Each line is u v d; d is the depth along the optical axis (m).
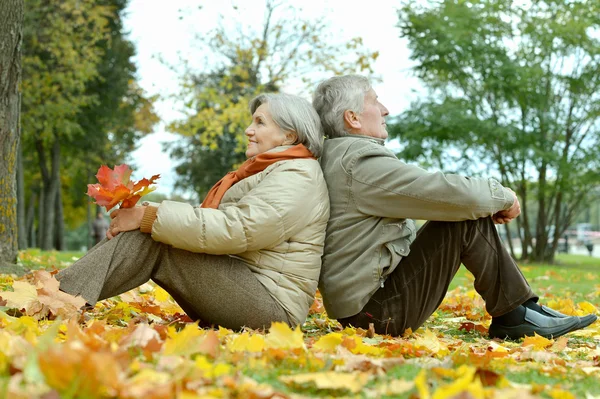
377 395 1.94
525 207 19.30
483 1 17.17
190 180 32.81
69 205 35.62
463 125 17.03
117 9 27.92
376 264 3.19
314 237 3.14
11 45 5.73
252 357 2.26
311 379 1.96
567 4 17.23
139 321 3.41
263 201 2.99
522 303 3.39
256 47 17.70
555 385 2.18
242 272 3.05
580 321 3.37
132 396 1.56
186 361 2.03
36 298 3.01
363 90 3.43
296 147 3.20
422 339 3.01
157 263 3.09
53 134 23.73
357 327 3.31
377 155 3.21
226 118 17.23
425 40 17.19
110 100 26.61
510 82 16.81
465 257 3.31
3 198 5.77
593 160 17.70
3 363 1.83
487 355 2.64
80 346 1.76
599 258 25.69
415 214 3.13
